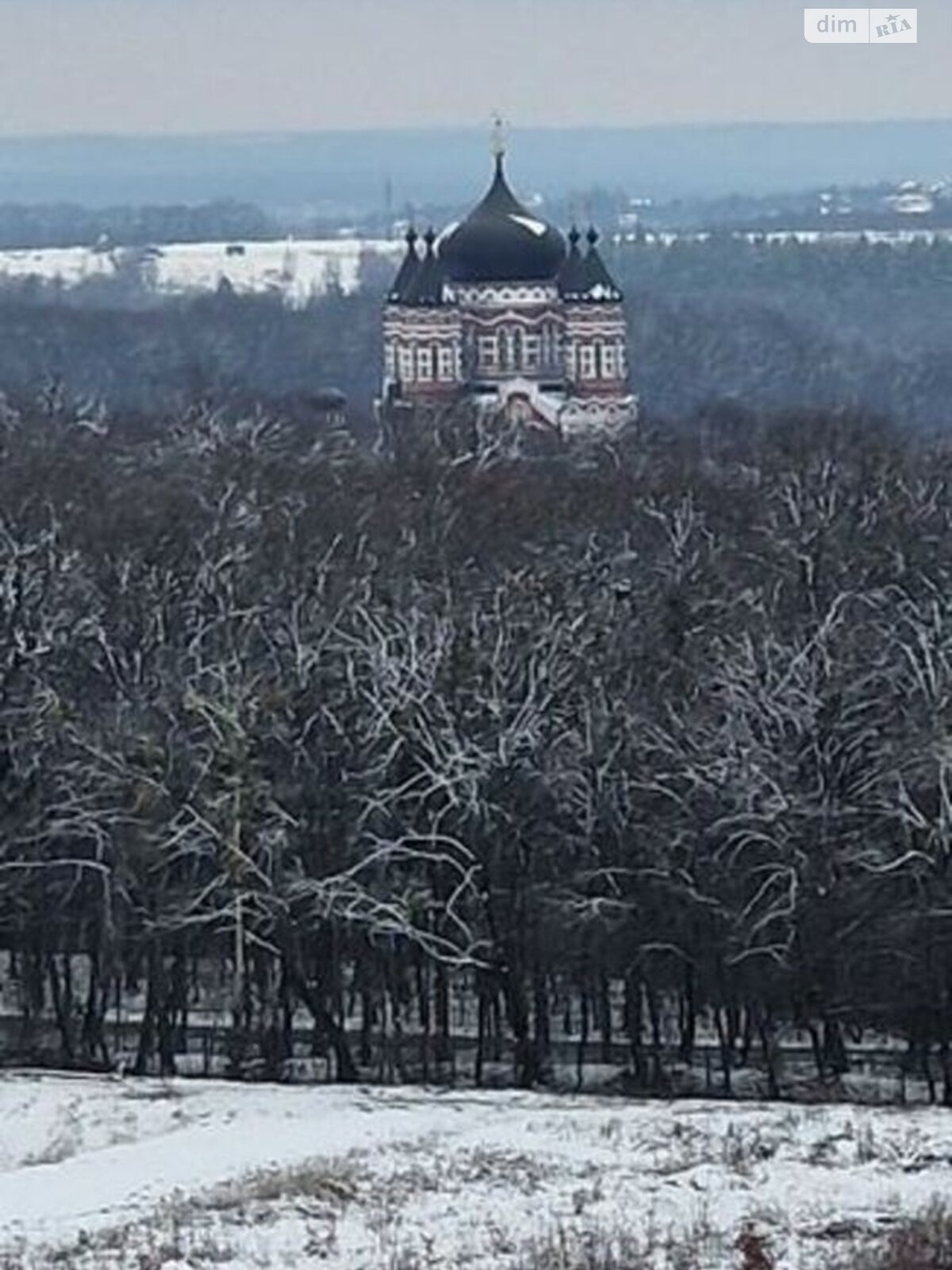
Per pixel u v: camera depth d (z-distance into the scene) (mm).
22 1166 158000
